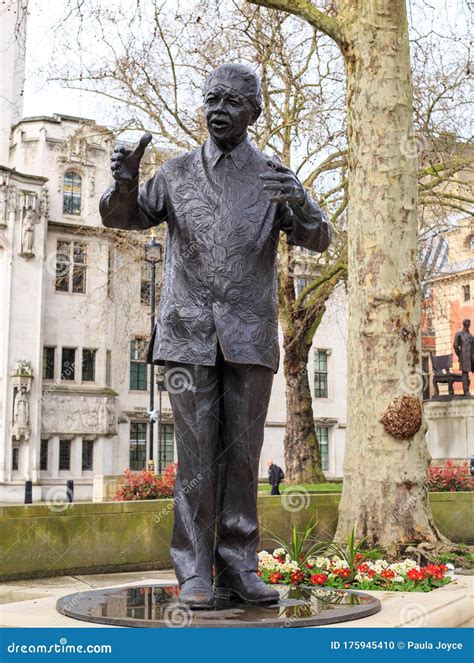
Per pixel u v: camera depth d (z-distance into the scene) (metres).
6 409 35.59
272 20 19.38
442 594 5.07
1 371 36.03
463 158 19.14
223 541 4.34
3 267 36.62
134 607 4.07
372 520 10.40
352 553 7.93
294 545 7.43
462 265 36.97
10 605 4.50
